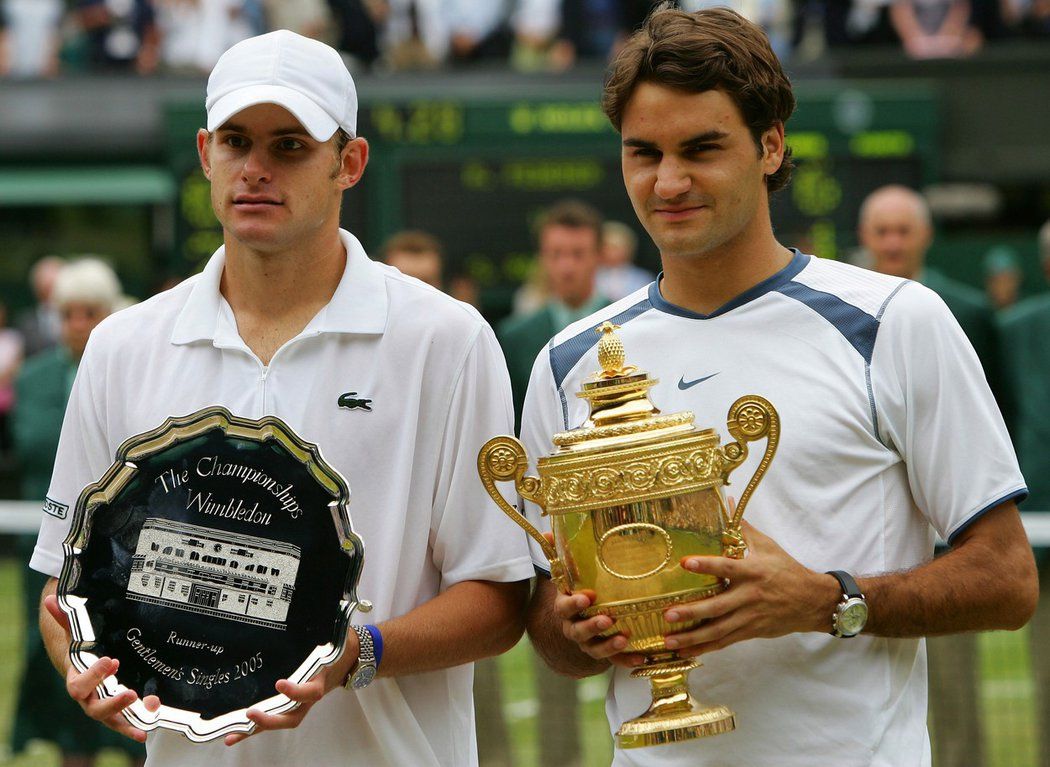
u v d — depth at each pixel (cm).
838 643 1110
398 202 4162
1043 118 4459
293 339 1171
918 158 4181
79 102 4769
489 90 4359
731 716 1077
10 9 5156
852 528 1107
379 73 4406
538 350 2569
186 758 1158
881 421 1109
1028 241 4447
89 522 1116
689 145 1091
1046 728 2075
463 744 1222
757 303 1141
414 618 1150
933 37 4844
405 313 1188
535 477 1077
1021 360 2408
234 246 1186
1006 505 1118
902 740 1118
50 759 2461
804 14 4925
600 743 2270
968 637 2019
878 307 1120
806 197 4169
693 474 1045
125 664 1102
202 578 1104
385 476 1170
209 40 4950
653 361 1161
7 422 4559
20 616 2250
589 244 2572
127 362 1201
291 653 1090
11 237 4966
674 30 1096
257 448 1111
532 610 1216
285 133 1132
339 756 1156
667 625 1055
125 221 4962
